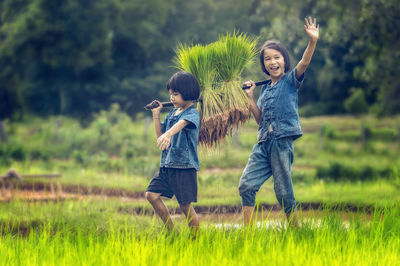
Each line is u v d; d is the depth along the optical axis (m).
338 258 6.24
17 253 6.83
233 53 8.93
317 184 20.72
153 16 74.88
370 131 47.09
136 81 70.12
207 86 8.85
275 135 8.71
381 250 6.70
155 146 8.82
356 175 23.61
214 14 75.69
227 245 6.78
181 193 8.34
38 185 18.97
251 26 60.44
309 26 8.53
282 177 8.68
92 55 66.94
